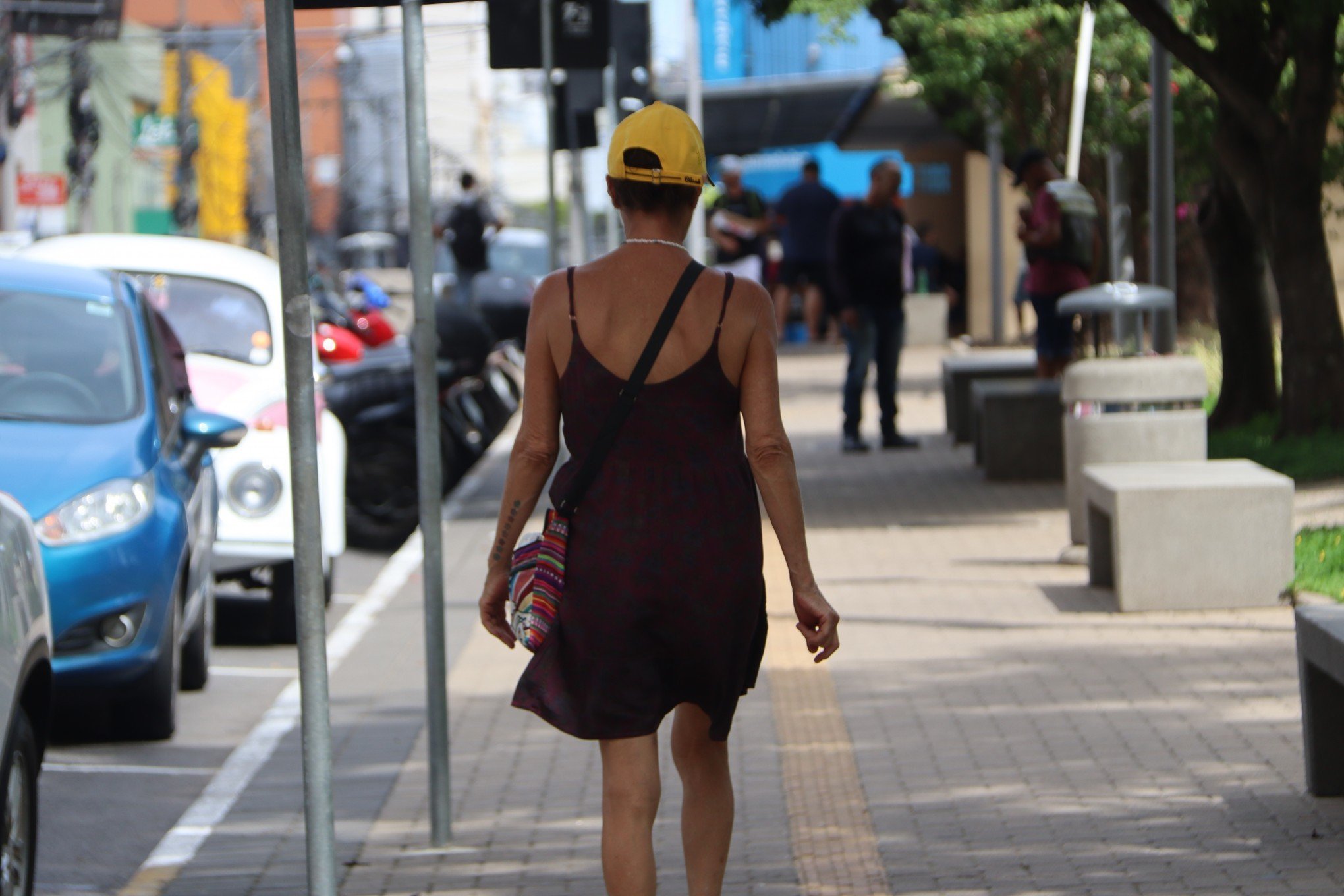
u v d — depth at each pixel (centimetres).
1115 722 1226
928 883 910
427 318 1065
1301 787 1047
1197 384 1842
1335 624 981
